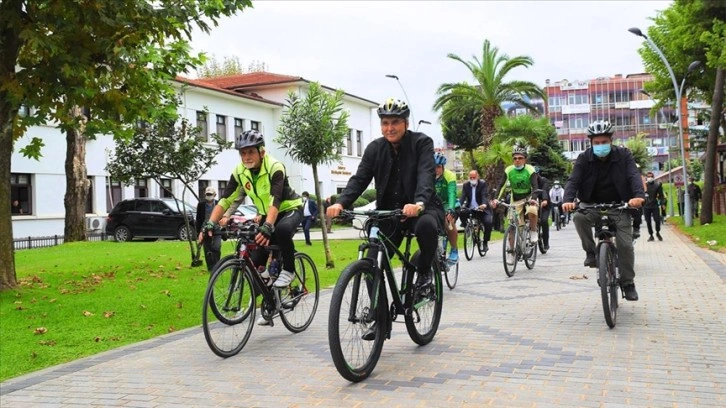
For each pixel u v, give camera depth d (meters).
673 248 16.23
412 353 5.84
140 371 5.59
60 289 10.59
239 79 45.31
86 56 9.91
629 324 6.91
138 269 13.47
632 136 92.00
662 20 32.62
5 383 5.37
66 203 22.56
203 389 4.99
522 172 11.87
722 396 4.50
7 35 10.05
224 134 37.78
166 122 14.38
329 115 13.67
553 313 7.64
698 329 6.61
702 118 51.59
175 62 12.05
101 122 11.48
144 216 26.48
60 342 7.08
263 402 4.62
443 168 9.97
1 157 10.34
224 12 10.44
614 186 7.14
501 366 5.34
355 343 5.02
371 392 4.76
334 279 11.69
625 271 7.20
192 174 14.83
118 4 9.26
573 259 13.91
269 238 6.25
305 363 5.67
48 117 12.31
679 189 34.09
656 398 4.47
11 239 10.49
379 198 5.81
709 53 21.81
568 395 4.56
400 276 5.91
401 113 5.48
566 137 93.81
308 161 13.73
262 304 6.56
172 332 7.47
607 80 93.25
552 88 94.62
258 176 6.54
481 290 9.67
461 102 39.09
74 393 5.02
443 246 9.58
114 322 8.05
